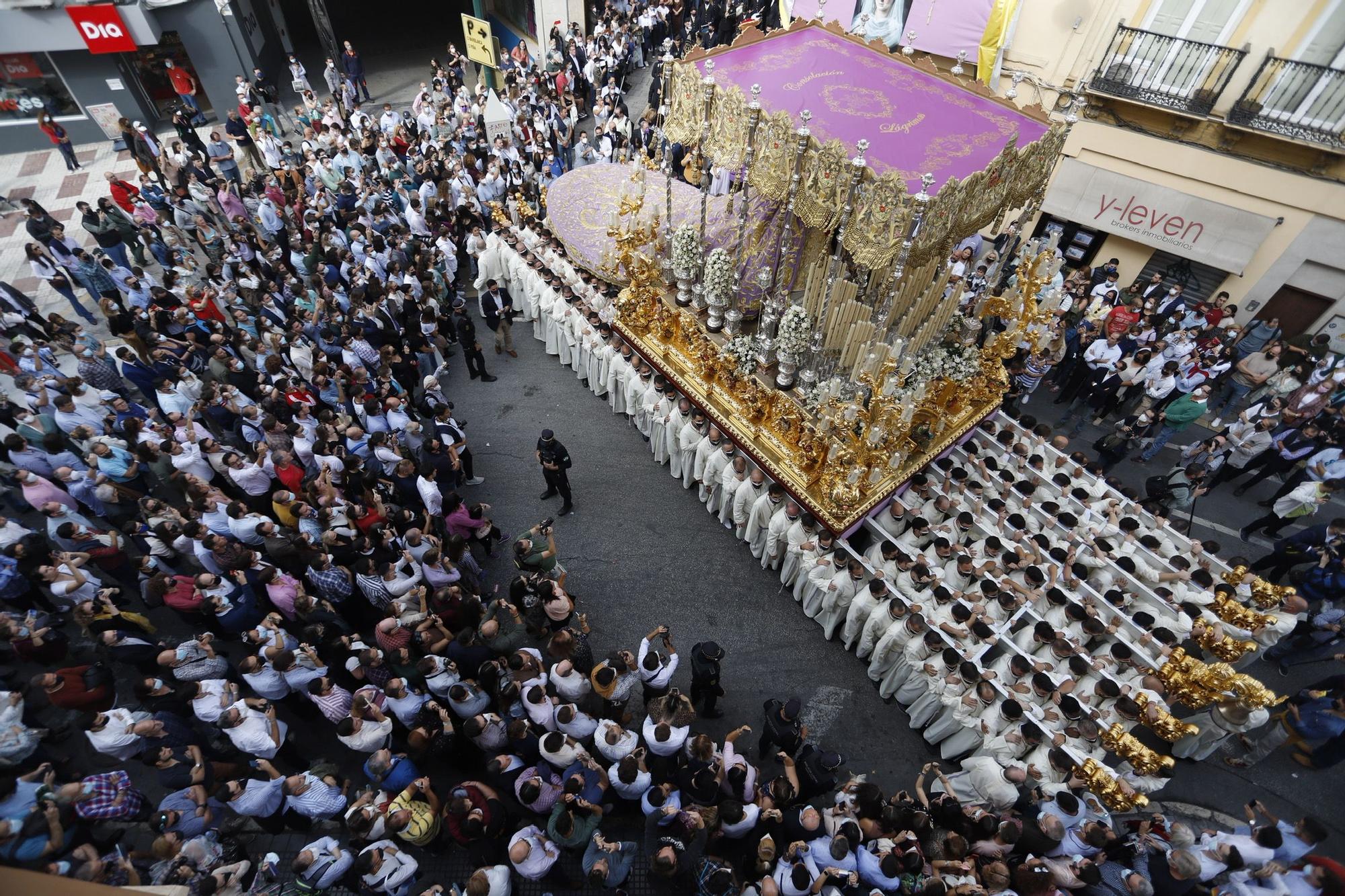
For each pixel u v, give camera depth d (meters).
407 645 8.94
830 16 19.52
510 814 8.50
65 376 12.27
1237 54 13.80
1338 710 9.08
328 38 27.16
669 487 13.70
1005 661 9.15
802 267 12.37
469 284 18.73
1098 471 11.81
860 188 9.01
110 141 23.02
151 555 9.90
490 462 14.00
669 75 11.38
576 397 15.70
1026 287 11.59
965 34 17.11
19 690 8.52
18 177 21.25
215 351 12.71
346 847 8.48
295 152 21.30
